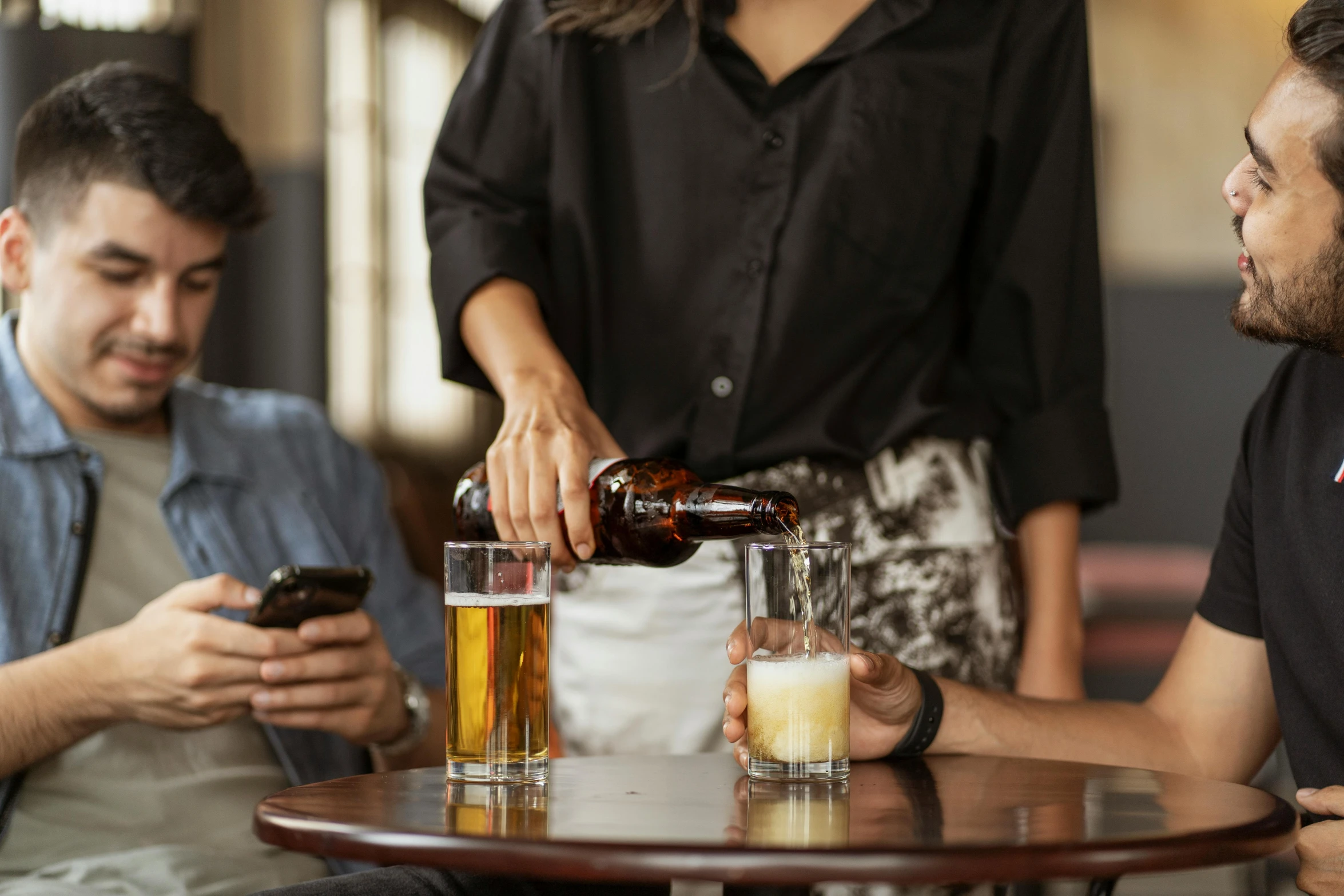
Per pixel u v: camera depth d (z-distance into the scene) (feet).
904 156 5.13
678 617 5.14
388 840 2.81
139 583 5.63
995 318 5.55
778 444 5.13
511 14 5.53
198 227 5.65
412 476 18.65
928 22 5.20
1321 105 3.65
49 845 5.15
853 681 3.97
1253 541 4.54
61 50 9.36
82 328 5.55
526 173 5.52
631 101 5.33
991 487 5.79
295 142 17.29
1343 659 4.16
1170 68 25.36
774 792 3.41
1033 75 5.37
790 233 5.12
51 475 5.56
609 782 3.56
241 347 17.39
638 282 5.33
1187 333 25.54
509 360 4.87
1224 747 4.58
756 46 5.23
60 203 5.51
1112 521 25.95
